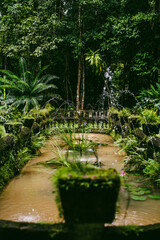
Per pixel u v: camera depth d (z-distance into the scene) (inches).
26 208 91.9
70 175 47.5
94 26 474.0
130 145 163.8
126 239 54.9
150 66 413.7
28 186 115.3
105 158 161.9
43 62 538.0
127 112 215.5
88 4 457.7
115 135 241.6
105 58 502.6
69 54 534.0
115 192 46.4
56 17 445.4
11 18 473.1
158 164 129.0
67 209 47.4
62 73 567.8
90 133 293.4
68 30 484.1
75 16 481.7
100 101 550.0
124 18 415.8
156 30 424.2
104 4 449.1
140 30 428.5
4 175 121.5
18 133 153.2
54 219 82.6
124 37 416.8
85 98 555.2
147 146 146.9
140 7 451.5
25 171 137.6
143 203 96.3
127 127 192.4
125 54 475.8
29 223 56.4
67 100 533.3
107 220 47.0
